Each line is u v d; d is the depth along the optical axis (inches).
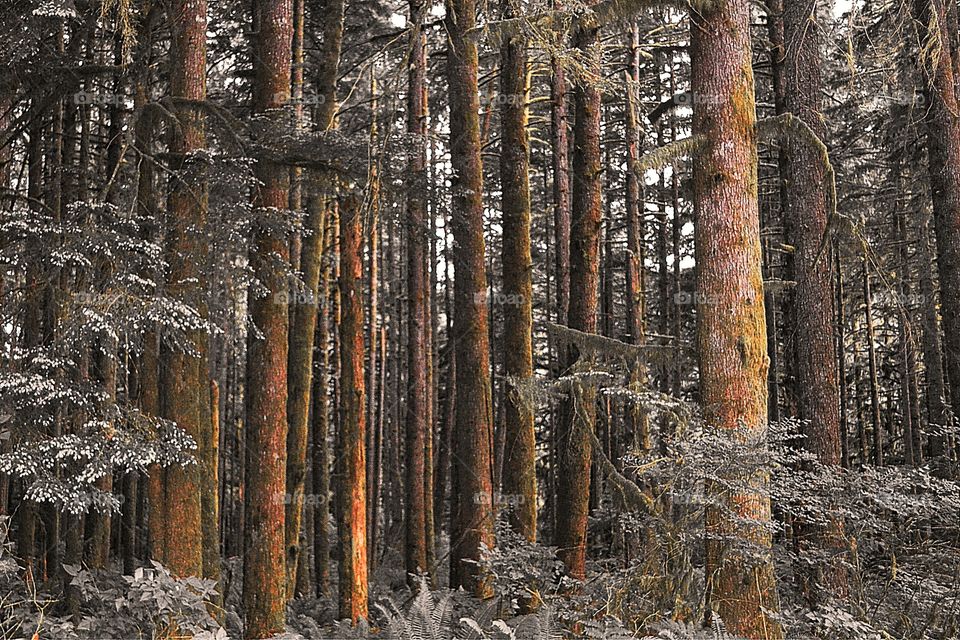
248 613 420.8
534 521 502.6
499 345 1129.4
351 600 530.0
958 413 492.1
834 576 361.1
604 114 847.1
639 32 748.0
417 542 646.5
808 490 323.9
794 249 483.2
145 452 340.5
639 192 801.6
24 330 418.9
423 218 509.0
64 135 541.6
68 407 369.7
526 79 680.4
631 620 317.7
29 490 318.3
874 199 752.3
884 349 909.8
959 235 502.6
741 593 308.5
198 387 398.9
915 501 319.6
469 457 492.7
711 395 322.0
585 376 473.7
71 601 432.5
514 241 529.7
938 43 471.2
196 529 390.6
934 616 336.2
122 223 362.3
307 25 709.3
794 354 547.2
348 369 560.7
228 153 410.0
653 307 968.9
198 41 430.9
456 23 520.7
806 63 487.2
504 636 351.3
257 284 410.3
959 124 507.5
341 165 455.8
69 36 546.9
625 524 382.3
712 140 331.3
